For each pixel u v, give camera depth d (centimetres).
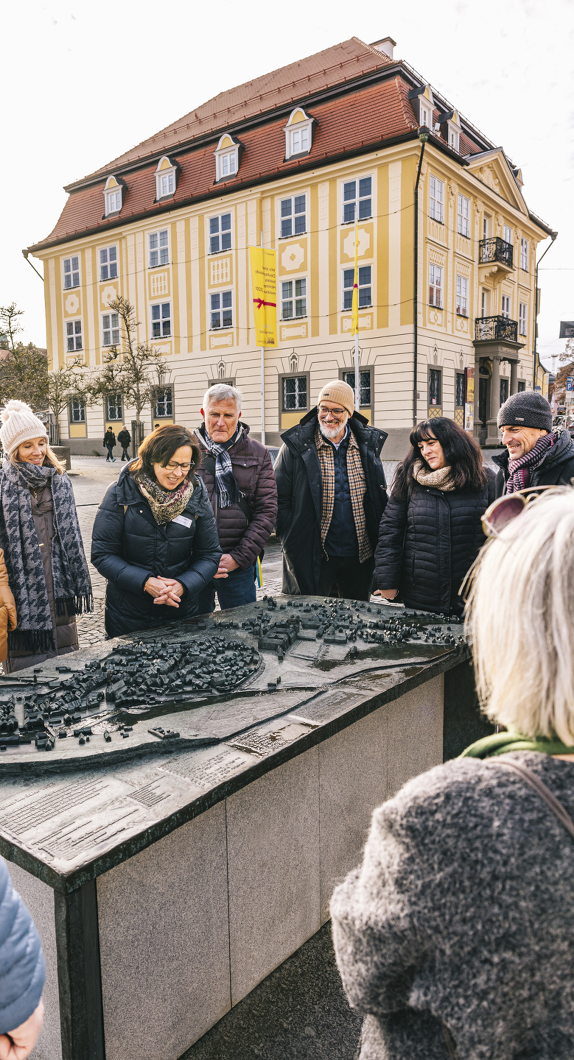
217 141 2336
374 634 244
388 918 64
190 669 201
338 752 202
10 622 280
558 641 64
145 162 2514
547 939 57
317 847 197
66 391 2514
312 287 2127
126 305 2298
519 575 68
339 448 362
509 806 61
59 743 156
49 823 127
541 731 66
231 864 164
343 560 366
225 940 164
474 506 304
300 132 2106
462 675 266
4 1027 84
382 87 1992
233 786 143
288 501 362
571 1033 58
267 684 195
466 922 59
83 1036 128
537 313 2841
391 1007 69
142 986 142
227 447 353
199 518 282
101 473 1947
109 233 2573
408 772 241
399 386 2012
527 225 2609
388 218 1956
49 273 2811
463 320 2248
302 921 193
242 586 354
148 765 150
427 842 62
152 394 2384
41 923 134
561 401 3912
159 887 144
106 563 269
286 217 2145
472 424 2319
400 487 322
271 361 2252
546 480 298
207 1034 162
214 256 2317
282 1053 158
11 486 284
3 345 2219
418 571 311
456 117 2180
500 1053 58
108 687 185
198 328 2402
